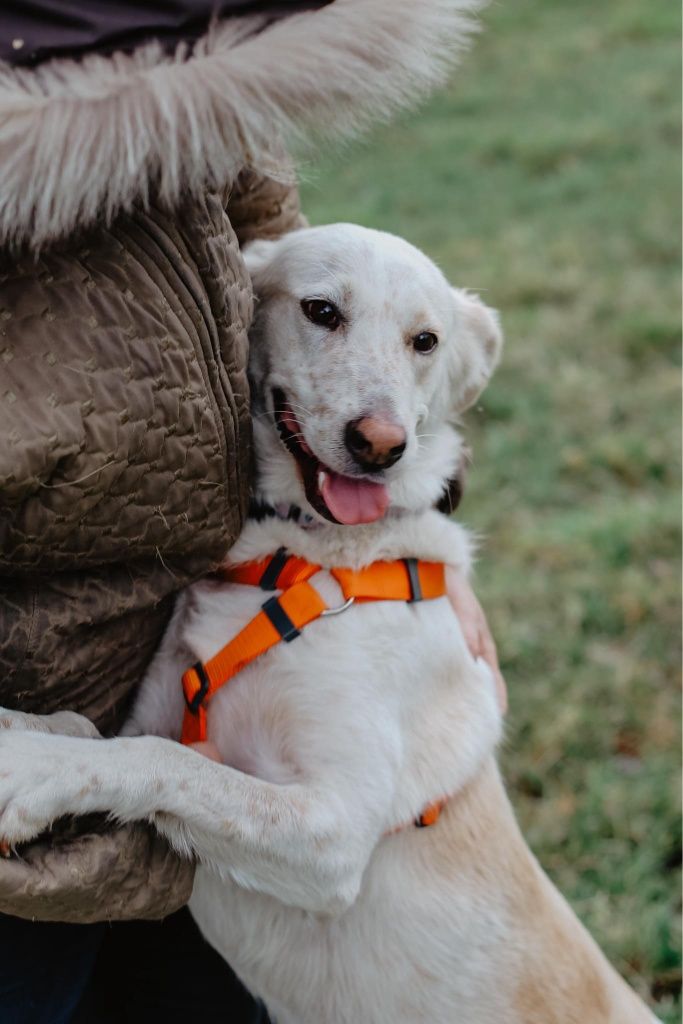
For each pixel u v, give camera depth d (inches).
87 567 69.3
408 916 91.7
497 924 94.3
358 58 61.9
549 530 196.1
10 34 59.3
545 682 161.0
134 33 60.4
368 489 88.4
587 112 430.3
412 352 95.2
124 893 72.7
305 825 80.2
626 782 145.1
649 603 176.6
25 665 68.1
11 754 68.6
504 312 284.2
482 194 365.1
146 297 64.0
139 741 75.7
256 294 94.5
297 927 90.7
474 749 94.5
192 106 58.7
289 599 86.7
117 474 64.1
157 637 84.3
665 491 211.8
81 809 70.6
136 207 63.7
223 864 79.0
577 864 134.3
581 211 346.3
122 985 96.7
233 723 88.8
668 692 161.8
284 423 92.2
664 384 247.6
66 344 60.7
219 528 75.7
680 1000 120.0
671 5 544.1
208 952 95.8
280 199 98.7
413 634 90.7
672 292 289.7
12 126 56.1
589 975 98.4
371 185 374.0
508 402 237.3
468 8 66.1
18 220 57.9
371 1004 92.7
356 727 85.8
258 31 62.3
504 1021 94.0
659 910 126.5
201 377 68.2
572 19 538.6
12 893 65.2
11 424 58.6
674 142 398.3
